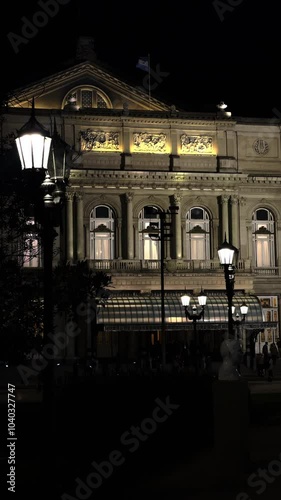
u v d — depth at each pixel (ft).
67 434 84.48
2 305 77.92
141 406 94.02
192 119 240.94
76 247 231.09
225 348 62.90
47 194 51.88
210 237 242.17
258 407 119.14
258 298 240.12
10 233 83.05
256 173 246.47
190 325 228.63
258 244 247.91
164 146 240.32
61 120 230.89
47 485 43.19
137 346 236.02
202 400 94.22
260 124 248.11
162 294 158.81
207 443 81.30
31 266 213.46
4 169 77.25
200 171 239.50
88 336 225.76
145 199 238.48
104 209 236.63
